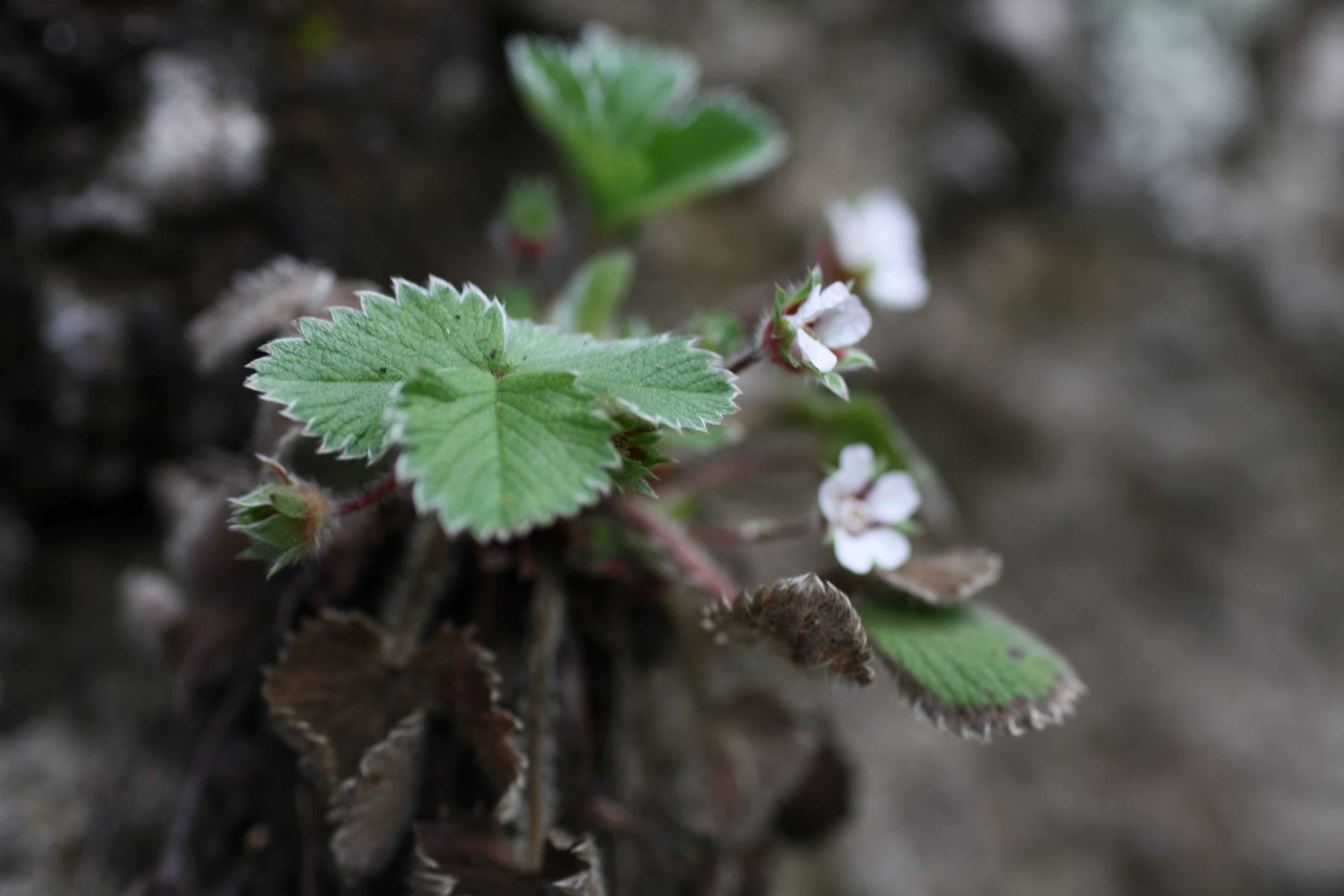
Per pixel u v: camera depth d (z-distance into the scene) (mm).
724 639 270
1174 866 395
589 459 243
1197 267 570
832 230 302
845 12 498
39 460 319
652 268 452
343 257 329
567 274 370
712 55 458
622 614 293
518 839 273
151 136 312
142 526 333
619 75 318
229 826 287
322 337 249
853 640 260
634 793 291
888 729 403
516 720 267
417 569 281
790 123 476
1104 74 569
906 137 502
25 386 315
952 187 519
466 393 246
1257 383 534
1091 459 494
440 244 358
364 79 332
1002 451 490
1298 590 475
